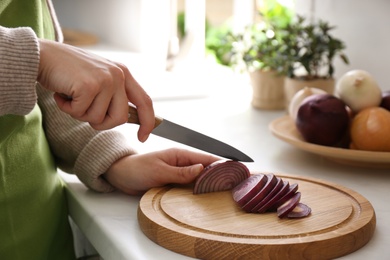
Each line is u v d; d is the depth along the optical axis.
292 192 0.71
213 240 0.61
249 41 1.74
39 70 0.66
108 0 2.25
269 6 1.95
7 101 0.63
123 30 2.14
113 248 0.69
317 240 0.61
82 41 2.17
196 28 2.01
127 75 0.70
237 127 1.29
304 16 1.61
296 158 1.04
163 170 0.79
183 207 0.72
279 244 0.60
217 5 2.53
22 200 0.76
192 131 0.80
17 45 0.62
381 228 0.72
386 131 0.94
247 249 0.60
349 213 0.69
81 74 0.65
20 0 0.79
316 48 1.33
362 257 0.63
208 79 1.90
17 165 0.75
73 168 0.90
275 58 1.39
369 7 1.36
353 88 1.02
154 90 1.62
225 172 0.78
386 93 1.04
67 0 2.39
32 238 0.78
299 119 1.02
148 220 0.68
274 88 1.46
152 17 1.94
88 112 0.67
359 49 1.41
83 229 0.82
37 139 0.80
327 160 1.03
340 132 0.99
